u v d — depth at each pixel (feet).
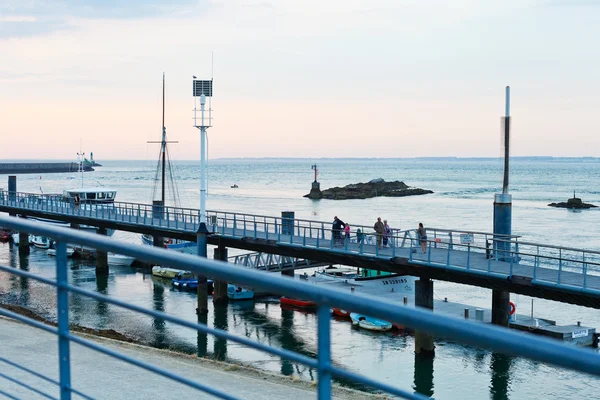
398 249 116.16
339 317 129.08
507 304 109.19
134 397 22.79
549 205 455.63
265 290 8.38
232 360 99.81
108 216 176.86
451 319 6.75
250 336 119.85
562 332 110.32
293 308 141.28
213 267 9.07
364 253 111.04
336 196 540.93
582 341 111.34
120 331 116.47
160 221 157.28
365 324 120.06
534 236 268.00
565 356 5.90
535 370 97.25
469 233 110.83
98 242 10.70
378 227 120.57
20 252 225.56
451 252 113.91
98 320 124.57
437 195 586.04
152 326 120.67
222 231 141.79
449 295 148.77
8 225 12.71
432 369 97.96
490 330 6.42
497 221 111.04
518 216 374.02
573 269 167.32
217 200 524.11
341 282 149.28
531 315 124.06
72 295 150.30
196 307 143.74
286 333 121.80
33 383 23.58
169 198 536.01
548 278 90.38
